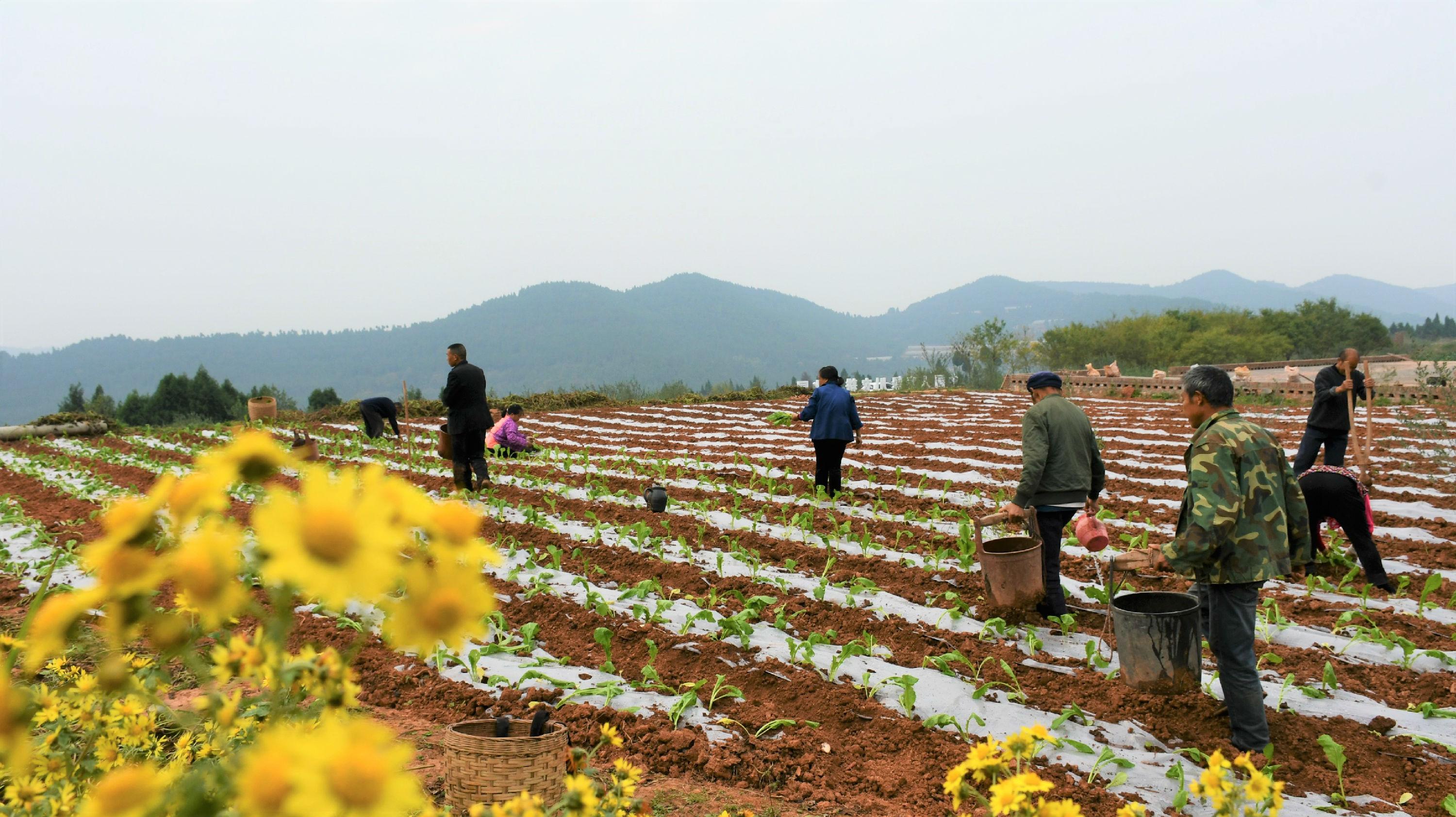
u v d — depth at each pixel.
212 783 1.14
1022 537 6.23
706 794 3.88
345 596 0.83
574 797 1.85
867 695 4.85
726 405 24.91
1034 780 1.98
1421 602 6.11
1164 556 4.28
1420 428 11.80
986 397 25.75
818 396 10.33
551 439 17.28
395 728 4.44
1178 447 13.67
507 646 5.51
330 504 0.88
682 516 9.42
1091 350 55.53
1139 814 2.39
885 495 10.50
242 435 1.03
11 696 1.21
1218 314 66.25
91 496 11.16
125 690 1.20
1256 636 5.86
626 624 5.86
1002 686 4.99
